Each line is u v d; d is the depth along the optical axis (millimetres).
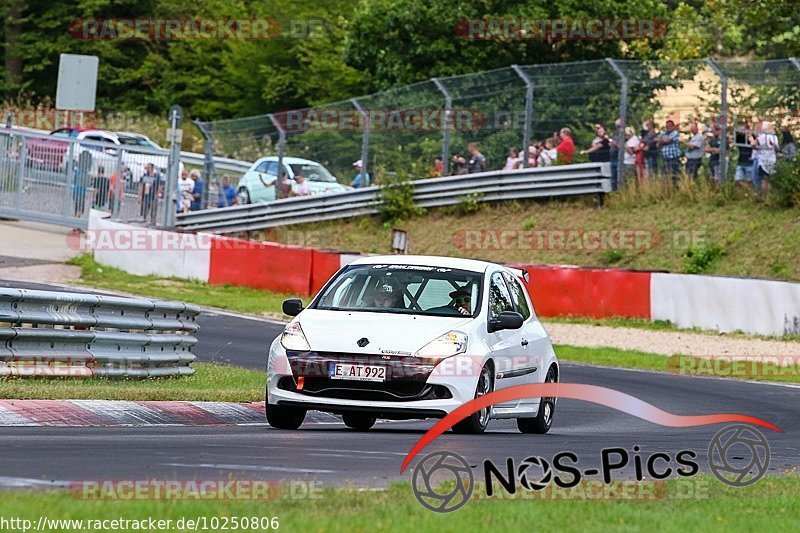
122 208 124312
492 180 128750
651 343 91125
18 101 196500
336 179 137000
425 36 151125
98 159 125000
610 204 124062
